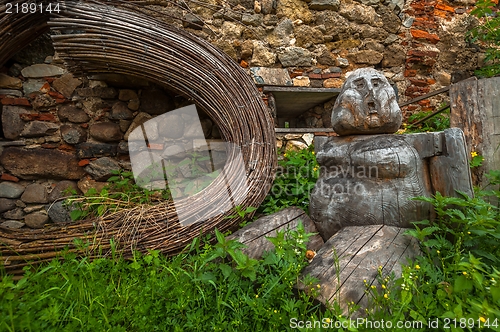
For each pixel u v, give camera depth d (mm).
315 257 1683
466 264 1249
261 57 3402
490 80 2666
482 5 3377
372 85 2004
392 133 2059
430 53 3805
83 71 2873
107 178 3121
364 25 3648
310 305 1426
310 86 3512
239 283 1599
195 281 1588
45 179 3070
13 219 2975
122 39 2574
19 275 1988
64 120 3117
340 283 1430
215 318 1431
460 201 1557
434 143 1813
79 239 2080
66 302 1495
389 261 1539
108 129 3139
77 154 3080
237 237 1941
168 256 2121
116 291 1572
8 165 2947
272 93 3406
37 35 2840
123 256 2053
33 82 3055
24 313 1319
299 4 3484
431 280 1455
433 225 1784
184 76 2654
